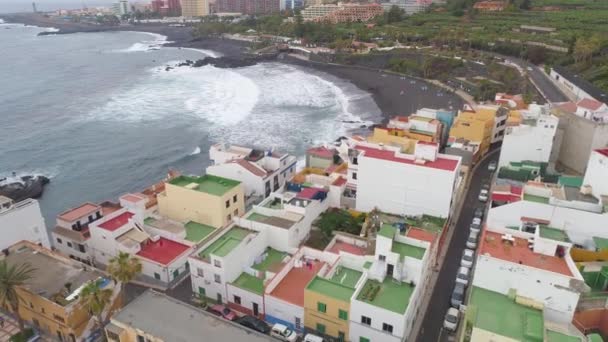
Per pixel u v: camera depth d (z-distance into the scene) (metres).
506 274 39.69
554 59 166.25
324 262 53.78
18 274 46.94
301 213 61.34
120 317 40.56
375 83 180.00
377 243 46.97
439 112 102.31
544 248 41.91
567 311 38.12
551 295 38.44
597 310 40.44
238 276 52.84
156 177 100.38
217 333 38.94
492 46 195.25
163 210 69.06
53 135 125.56
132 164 106.75
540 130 76.50
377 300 44.09
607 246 50.41
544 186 60.31
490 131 96.94
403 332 41.97
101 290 44.38
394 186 66.50
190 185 66.38
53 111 148.12
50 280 49.12
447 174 62.50
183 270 58.19
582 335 36.44
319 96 164.12
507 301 39.62
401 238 49.84
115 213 62.56
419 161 65.19
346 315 44.44
